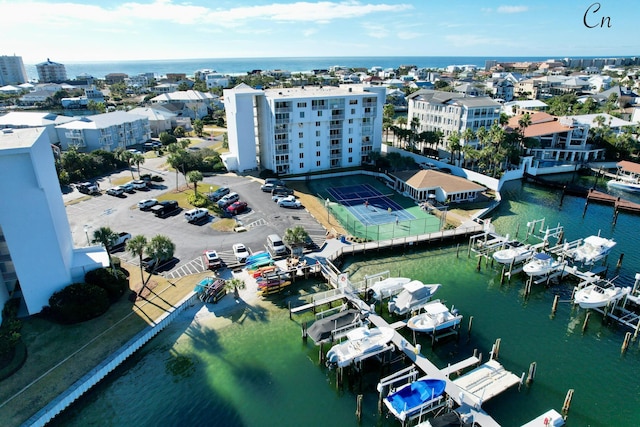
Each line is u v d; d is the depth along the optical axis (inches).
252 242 2228.1
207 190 3070.9
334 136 3614.7
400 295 1750.7
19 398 1211.9
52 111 7096.5
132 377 1369.3
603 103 6584.6
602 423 1221.1
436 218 2632.9
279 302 1777.8
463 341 1582.2
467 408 1226.0
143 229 2374.5
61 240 1621.6
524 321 1708.9
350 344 1451.8
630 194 3257.9
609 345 1567.4
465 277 2042.3
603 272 2060.8
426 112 4443.9
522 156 3929.6
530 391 1328.7
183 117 5974.4
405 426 1202.0
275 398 1307.8
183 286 1811.0
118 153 3799.2
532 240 2410.2
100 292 1598.2
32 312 1576.0
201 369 1412.4
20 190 1438.2
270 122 3388.3
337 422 1226.0
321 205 2824.8
